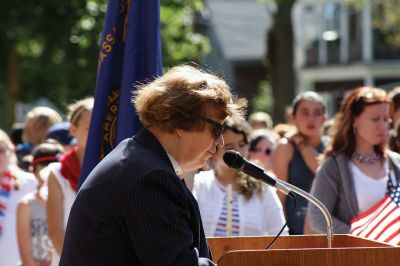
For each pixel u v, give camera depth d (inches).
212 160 316.2
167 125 188.4
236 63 2522.1
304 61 2116.1
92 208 182.2
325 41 2062.0
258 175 208.2
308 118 406.3
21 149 496.7
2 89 1589.6
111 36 268.1
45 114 499.2
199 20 2369.6
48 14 1489.9
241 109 198.1
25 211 358.3
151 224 176.7
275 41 1246.9
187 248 179.0
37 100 1533.0
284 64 1227.9
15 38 1526.8
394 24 1702.8
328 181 310.0
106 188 181.6
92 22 1462.8
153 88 191.3
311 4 2084.2
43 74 1546.5
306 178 399.9
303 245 227.1
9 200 373.7
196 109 187.8
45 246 358.6
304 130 407.8
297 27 2102.6
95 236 180.1
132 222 177.3
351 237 225.5
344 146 313.1
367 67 1966.0
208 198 309.3
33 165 390.0
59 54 1605.6
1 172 375.2
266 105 1886.1
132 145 189.6
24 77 1595.7
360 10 1963.6
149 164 181.9
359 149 313.6
